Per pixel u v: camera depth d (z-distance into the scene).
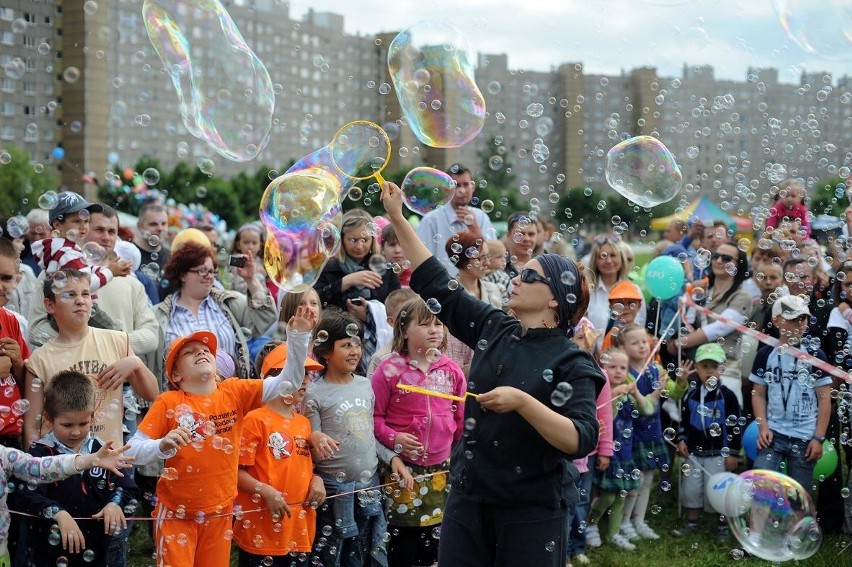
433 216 4.50
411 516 3.12
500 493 2.07
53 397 2.59
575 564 3.56
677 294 4.88
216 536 2.66
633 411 3.80
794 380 3.91
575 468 2.21
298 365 2.67
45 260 3.18
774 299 4.30
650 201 3.61
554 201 5.52
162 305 3.46
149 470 3.29
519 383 2.10
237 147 3.39
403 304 3.20
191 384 2.69
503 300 3.90
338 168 2.85
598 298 4.47
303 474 2.88
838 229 6.05
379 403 3.16
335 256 3.82
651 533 3.96
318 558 3.02
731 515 2.95
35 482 2.53
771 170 5.55
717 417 4.08
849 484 3.94
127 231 4.95
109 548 2.71
